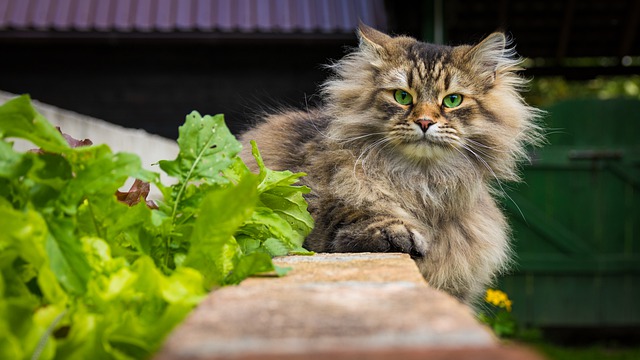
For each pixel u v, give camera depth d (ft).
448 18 28.86
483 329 3.66
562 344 30.71
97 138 15.97
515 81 12.69
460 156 11.70
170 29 29.66
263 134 12.81
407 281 5.72
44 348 4.17
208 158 7.39
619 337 30.81
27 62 31.94
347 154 11.42
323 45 31.63
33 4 30.30
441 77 11.50
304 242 11.09
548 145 29.71
